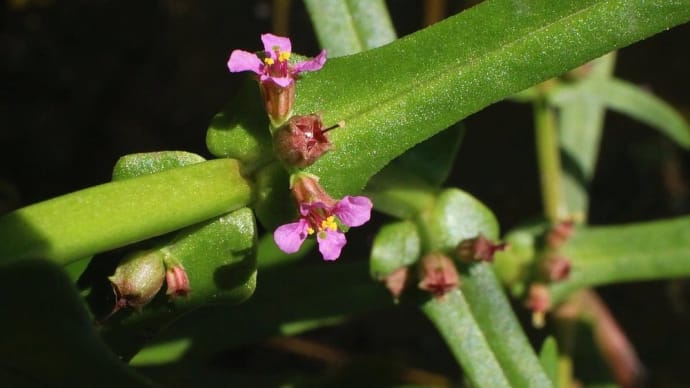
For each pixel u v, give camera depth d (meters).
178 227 0.14
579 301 0.20
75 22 0.26
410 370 0.20
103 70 0.25
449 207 0.16
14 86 0.25
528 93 0.20
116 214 0.13
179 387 0.17
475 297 0.16
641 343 0.24
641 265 0.18
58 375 0.13
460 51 0.15
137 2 0.26
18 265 0.12
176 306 0.14
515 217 0.26
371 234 0.25
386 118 0.15
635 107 0.20
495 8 0.15
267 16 0.27
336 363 0.23
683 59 0.26
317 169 0.14
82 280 0.14
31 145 0.24
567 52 0.15
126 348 0.15
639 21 0.15
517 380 0.16
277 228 0.14
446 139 0.16
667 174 0.26
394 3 0.27
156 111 0.25
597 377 0.20
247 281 0.14
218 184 0.14
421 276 0.16
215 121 0.14
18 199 0.21
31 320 0.12
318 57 0.14
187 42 0.26
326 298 0.18
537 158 0.26
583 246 0.18
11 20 0.25
